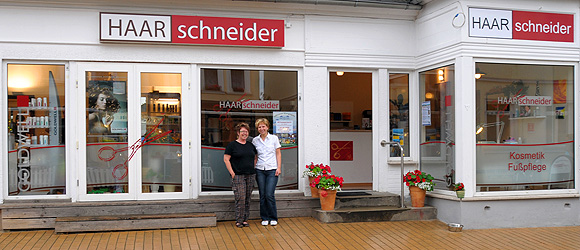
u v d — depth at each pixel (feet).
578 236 22.62
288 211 25.48
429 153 26.71
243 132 23.21
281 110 26.08
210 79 25.23
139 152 24.34
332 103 35.76
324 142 26.37
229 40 24.90
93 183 23.99
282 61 25.88
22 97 23.54
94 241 20.85
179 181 24.79
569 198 25.22
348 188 29.53
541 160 25.35
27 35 23.32
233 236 21.75
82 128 23.86
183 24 24.38
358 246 20.35
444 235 22.38
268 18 25.55
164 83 24.67
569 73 25.68
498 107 24.75
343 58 26.58
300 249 19.84
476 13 24.17
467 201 23.91
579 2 25.34
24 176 23.52
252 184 23.63
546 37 25.05
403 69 27.50
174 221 23.03
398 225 24.20
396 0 26.43
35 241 20.84
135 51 24.30
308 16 26.13
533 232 23.41
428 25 26.43
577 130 25.54
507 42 24.52
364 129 33.12
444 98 25.43
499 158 24.75
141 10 24.17
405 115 27.81
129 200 24.22
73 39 23.71
